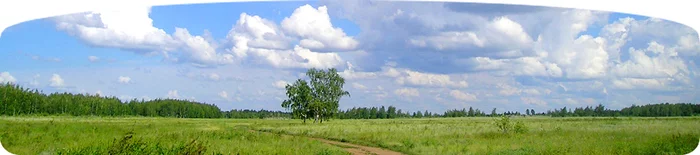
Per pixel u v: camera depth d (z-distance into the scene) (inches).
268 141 829.2
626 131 700.7
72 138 715.4
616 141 693.9
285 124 1029.8
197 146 711.1
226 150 714.2
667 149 684.1
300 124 1027.3
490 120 826.2
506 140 765.9
